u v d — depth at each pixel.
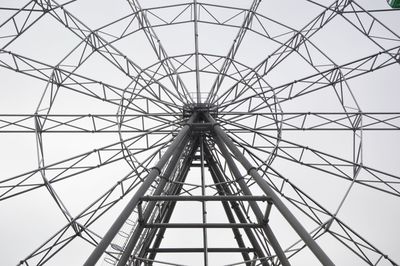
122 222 16.09
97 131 24.12
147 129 24.47
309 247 15.69
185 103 24.64
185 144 22.38
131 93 24.88
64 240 19.83
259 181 17.89
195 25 27.52
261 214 18.19
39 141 23.33
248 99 24.94
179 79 26.14
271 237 17.66
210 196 17.00
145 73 25.52
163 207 25.28
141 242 25.45
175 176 26.73
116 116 23.73
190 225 17.64
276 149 23.70
